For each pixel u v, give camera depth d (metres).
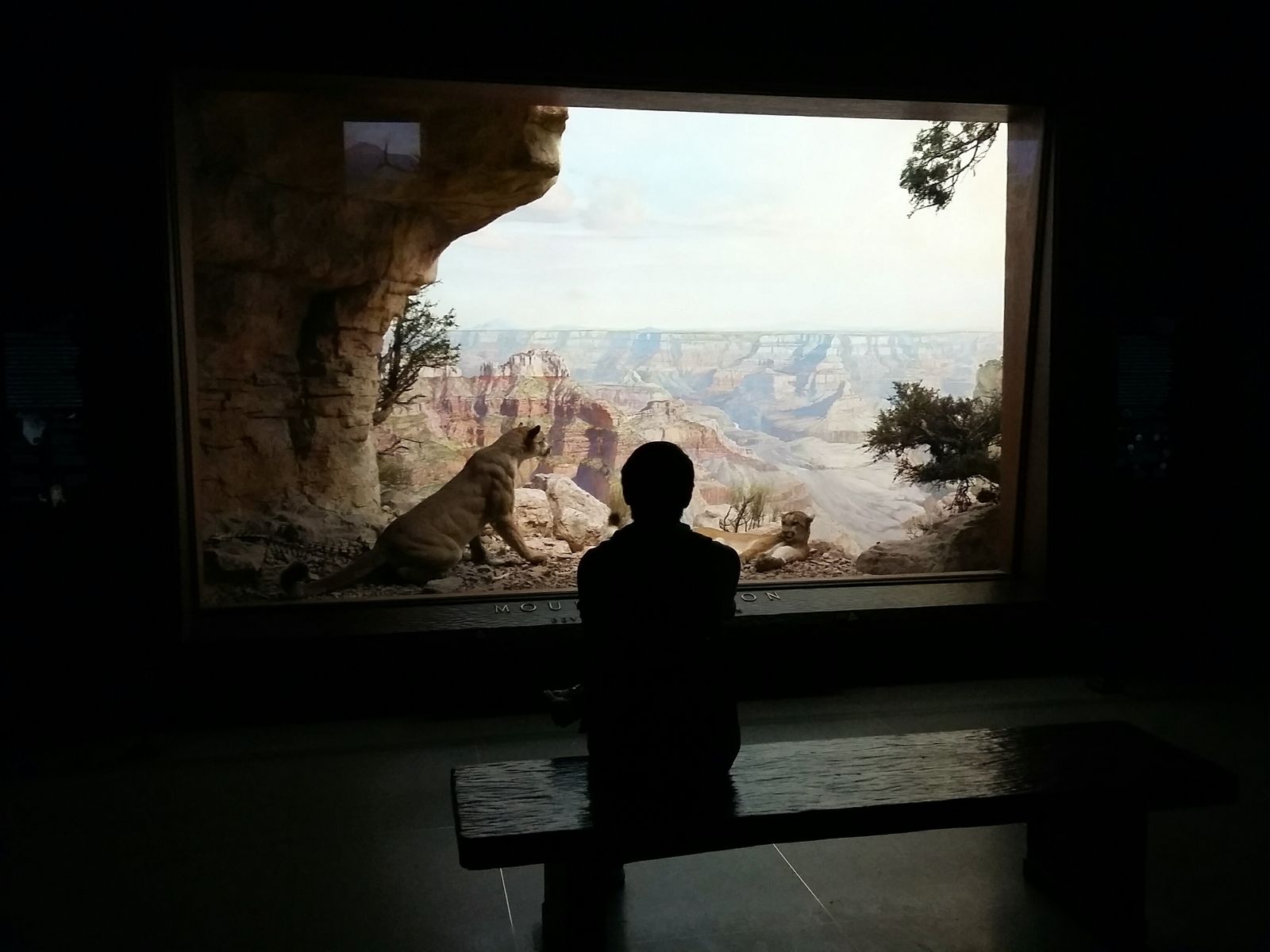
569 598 5.69
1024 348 6.07
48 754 4.83
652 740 2.75
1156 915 3.35
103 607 4.96
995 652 5.98
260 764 4.71
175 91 4.95
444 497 6.53
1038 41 5.62
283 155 6.50
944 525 7.49
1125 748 3.30
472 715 5.36
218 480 6.98
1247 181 5.93
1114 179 5.80
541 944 3.19
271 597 5.96
